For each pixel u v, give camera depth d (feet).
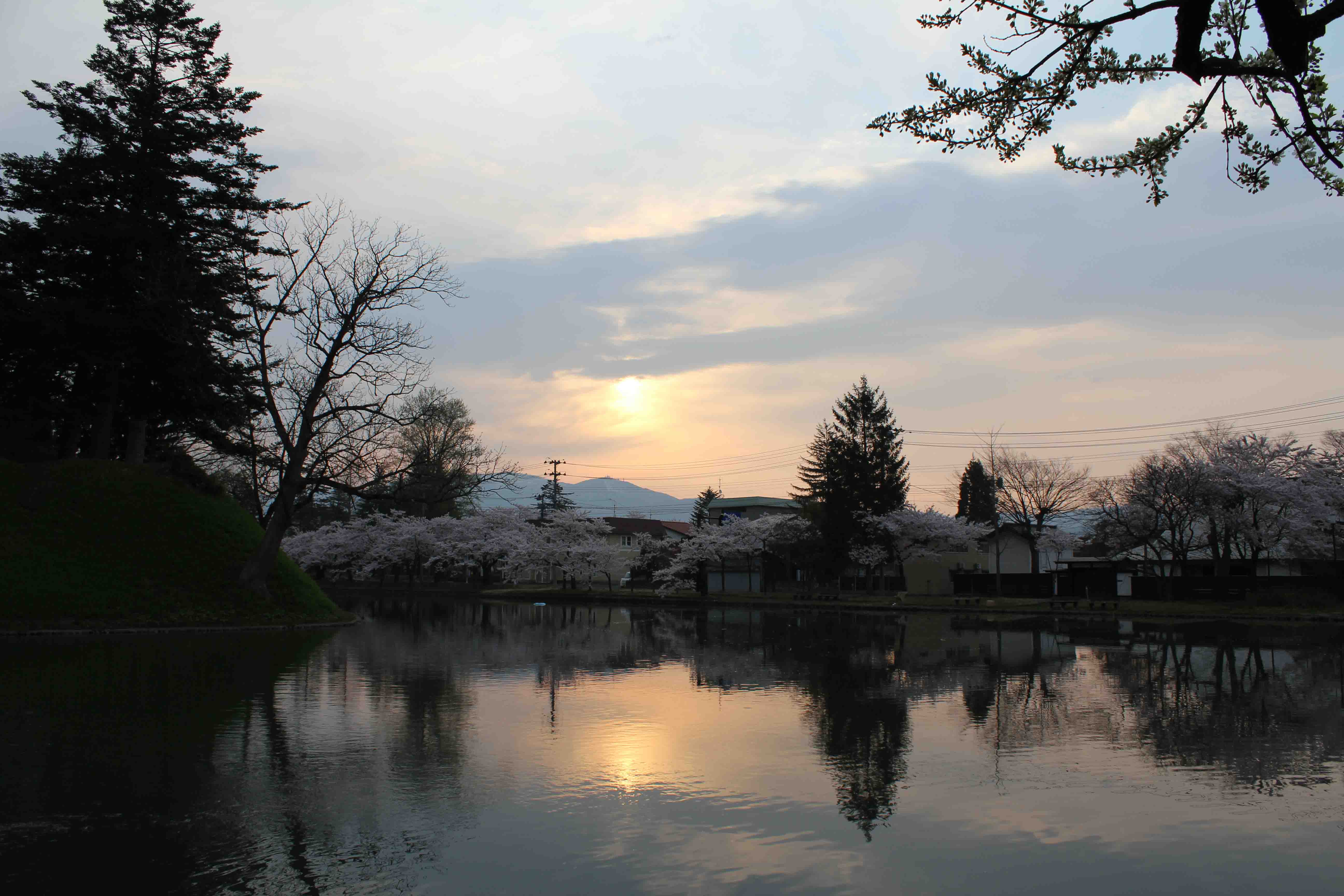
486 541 221.87
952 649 76.02
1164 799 25.57
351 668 57.21
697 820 23.32
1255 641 85.15
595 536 226.79
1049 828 22.79
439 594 214.69
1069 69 22.88
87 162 96.99
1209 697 46.32
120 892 18.02
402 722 37.37
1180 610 132.98
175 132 101.60
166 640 75.05
